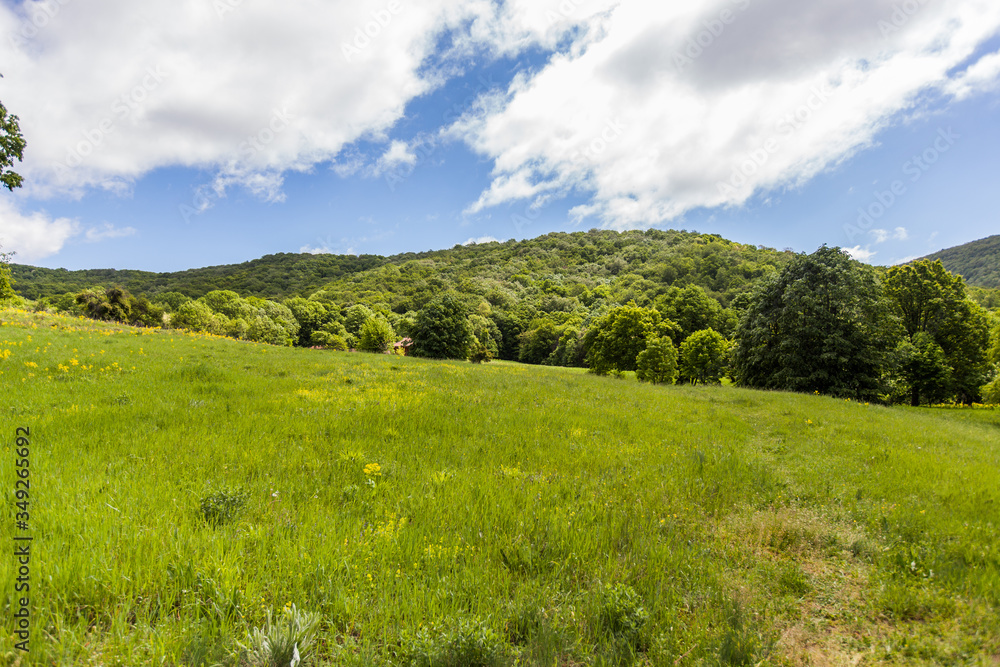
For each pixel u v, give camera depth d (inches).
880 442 415.2
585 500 219.3
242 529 160.2
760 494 250.8
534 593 137.3
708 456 319.6
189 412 341.4
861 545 188.1
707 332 1663.4
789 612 140.2
